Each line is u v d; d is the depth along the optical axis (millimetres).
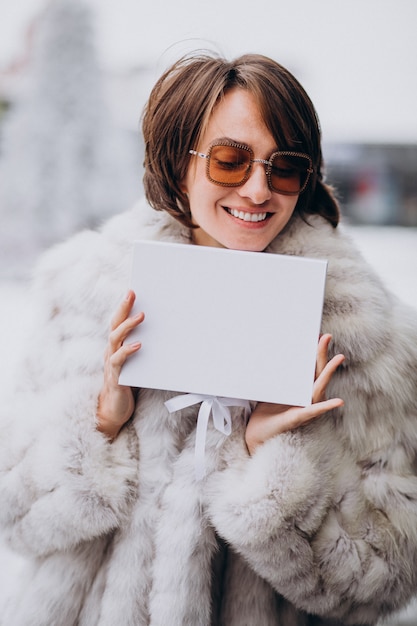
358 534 925
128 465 958
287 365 863
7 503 977
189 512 924
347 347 942
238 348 867
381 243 6711
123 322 866
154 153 990
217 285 867
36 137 5992
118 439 970
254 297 865
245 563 986
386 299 1004
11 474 978
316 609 937
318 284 859
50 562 1011
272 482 876
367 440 951
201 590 923
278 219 938
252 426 940
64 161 6023
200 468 908
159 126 969
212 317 869
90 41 6000
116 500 936
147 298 874
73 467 941
